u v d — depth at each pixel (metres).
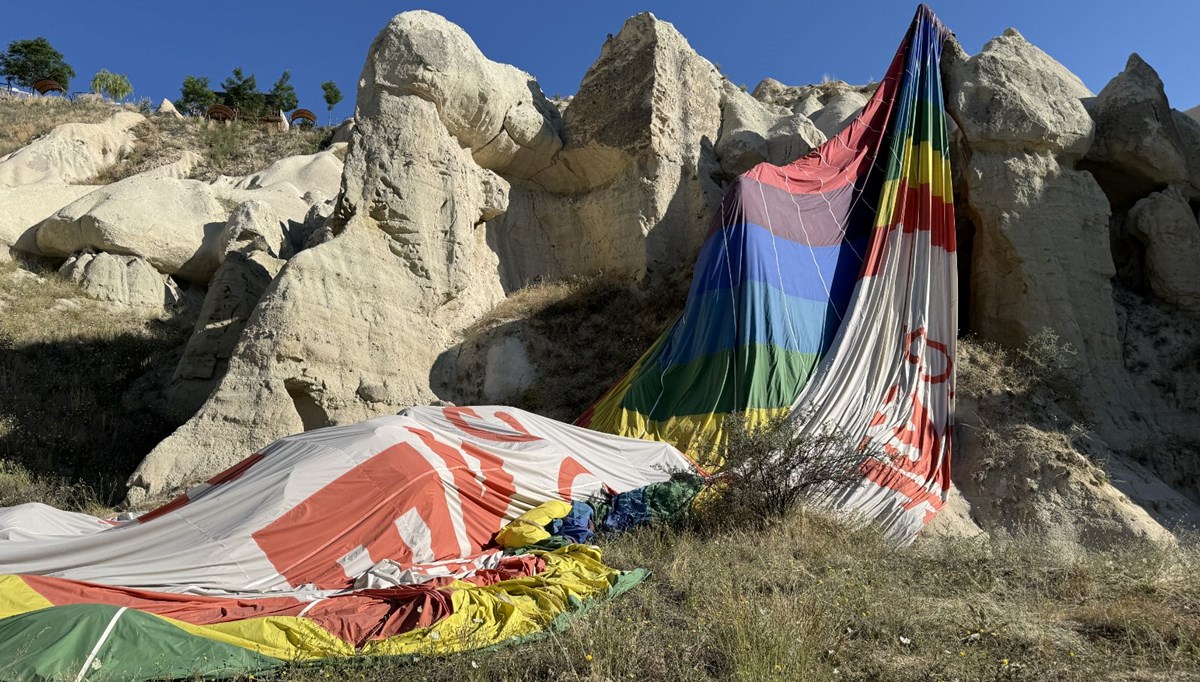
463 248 17.05
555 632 5.87
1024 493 12.46
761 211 13.98
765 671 4.96
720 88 20.97
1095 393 14.63
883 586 7.05
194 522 7.85
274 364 14.23
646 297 17.23
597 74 19.52
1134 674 5.26
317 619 6.17
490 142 18.47
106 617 5.45
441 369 16.42
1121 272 17.53
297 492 8.30
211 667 5.27
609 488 10.71
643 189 18.19
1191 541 11.40
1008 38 17.22
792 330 13.30
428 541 8.57
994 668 5.31
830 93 31.44
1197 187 17.56
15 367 17.56
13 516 8.69
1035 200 15.44
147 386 18.03
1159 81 17.56
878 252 14.41
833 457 10.48
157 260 23.00
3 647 5.12
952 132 18.36
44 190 24.66
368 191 16.41
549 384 15.87
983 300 15.77
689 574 7.41
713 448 12.05
